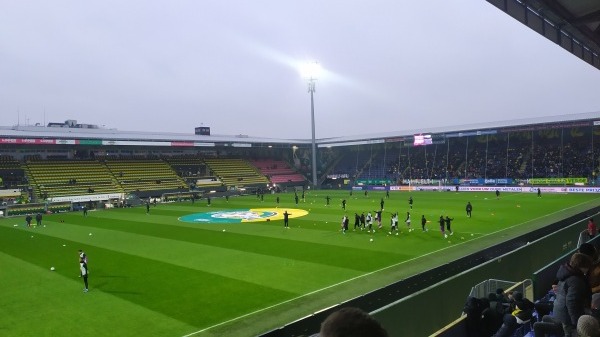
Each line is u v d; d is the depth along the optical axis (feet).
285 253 84.43
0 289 64.69
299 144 318.04
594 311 23.04
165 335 45.96
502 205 161.27
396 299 41.96
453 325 26.84
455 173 271.69
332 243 93.71
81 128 259.19
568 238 63.46
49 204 189.78
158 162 277.64
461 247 86.63
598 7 49.24
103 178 238.07
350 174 321.73
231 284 64.03
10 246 101.76
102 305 56.18
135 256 85.56
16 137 204.85
